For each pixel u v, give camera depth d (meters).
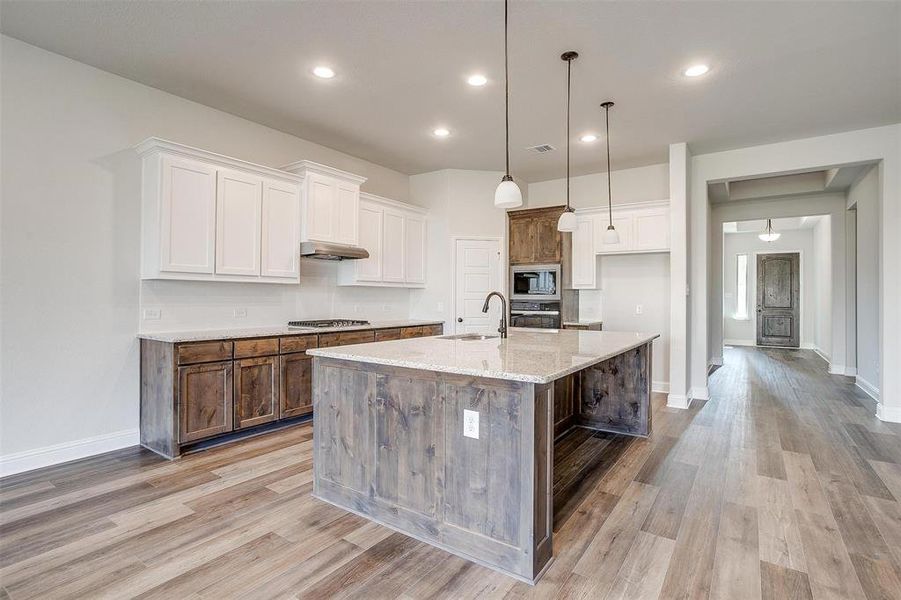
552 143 5.00
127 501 2.65
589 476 3.07
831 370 7.29
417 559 2.11
